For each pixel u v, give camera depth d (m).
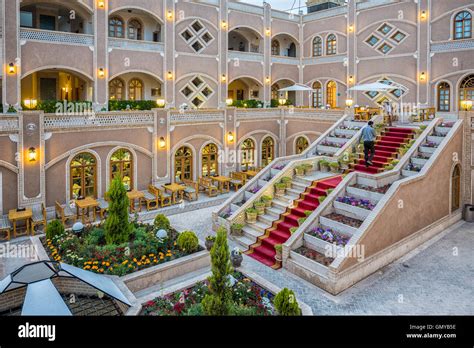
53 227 12.61
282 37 31.38
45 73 24.97
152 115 19.55
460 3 22.03
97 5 20.73
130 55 22.25
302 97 31.06
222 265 7.74
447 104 23.14
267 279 11.14
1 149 15.10
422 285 10.73
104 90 21.30
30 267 8.32
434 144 16.19
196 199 19.59
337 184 14.80
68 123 16.78
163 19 23.31
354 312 9.32
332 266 10.26
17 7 18.16
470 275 11.31
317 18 29.47
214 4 25.61
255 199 14.99
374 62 26.20
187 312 8.35
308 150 19.22
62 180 16.98
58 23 23.84
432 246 13.60
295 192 15.33
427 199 14.12
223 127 22.97
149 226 13.57
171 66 23.86
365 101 26.92
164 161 20.22
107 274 10.21
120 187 11.78
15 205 15.69
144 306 8.80
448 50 22.72
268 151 26.22
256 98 31.39
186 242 11.72
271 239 13.21
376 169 15.89
